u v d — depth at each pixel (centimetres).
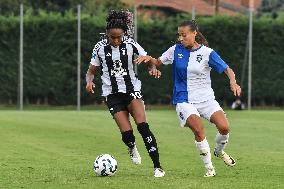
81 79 8256
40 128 4941
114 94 2539
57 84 8269
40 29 8206
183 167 2834
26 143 3922
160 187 2200
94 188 2191
